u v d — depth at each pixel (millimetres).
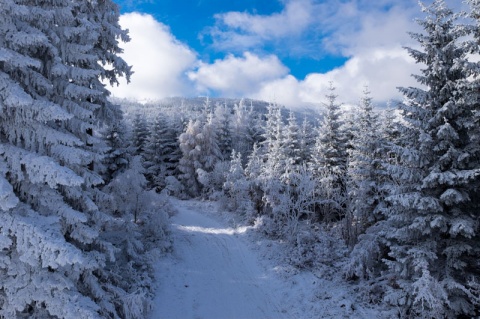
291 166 28078
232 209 32406
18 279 6906
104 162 25359
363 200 18578
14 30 6594
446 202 10469
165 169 45969
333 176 25781
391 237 12125
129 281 12406
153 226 18625
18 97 6172
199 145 43188
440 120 11023
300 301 13688
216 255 19547
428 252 10500
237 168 34844
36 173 6832
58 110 7098
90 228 8656
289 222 21406
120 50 13602
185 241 21344
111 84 13766
